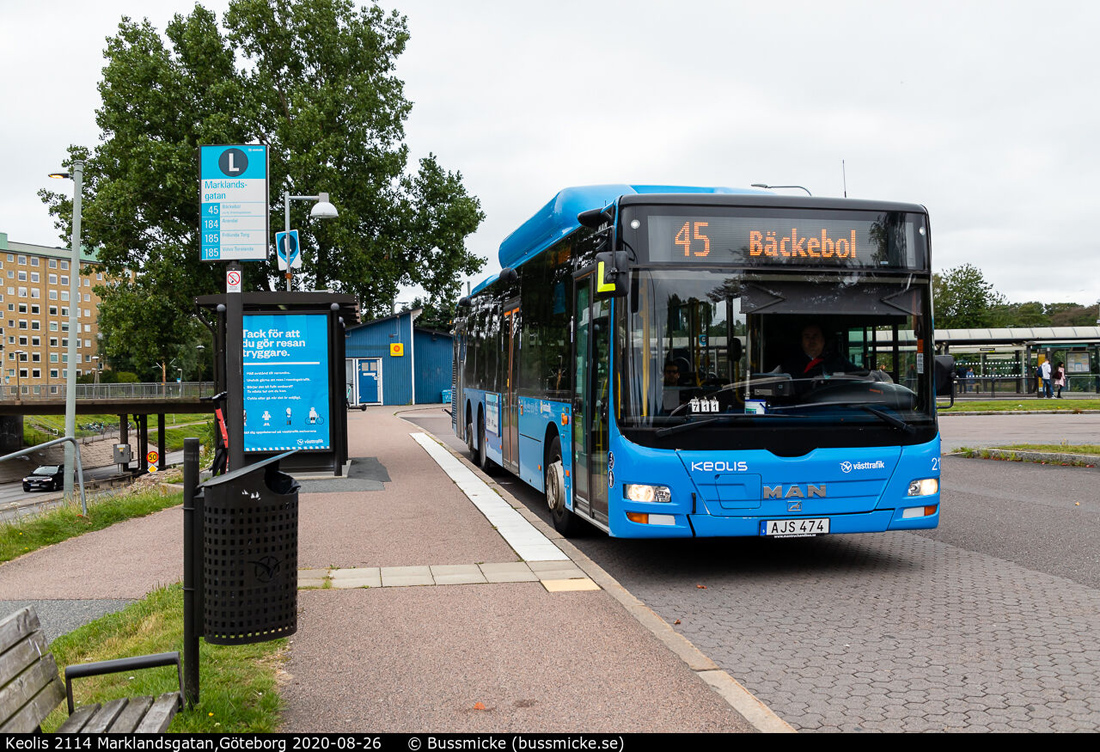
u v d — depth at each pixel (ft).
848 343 25.00
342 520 34.83
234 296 34.73
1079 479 44.45
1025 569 25.57
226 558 13.87
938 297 281.54
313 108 124.06
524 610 20.84
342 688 15.52
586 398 28.37
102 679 16.05
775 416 24.25
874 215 25.58
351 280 130.00
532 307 37.83
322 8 133.49
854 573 25.90
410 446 72.33
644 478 24.04
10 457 35.12
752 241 24.99
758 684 16.24
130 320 126.62
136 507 40.60
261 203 39.34
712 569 27.02
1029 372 142.20
